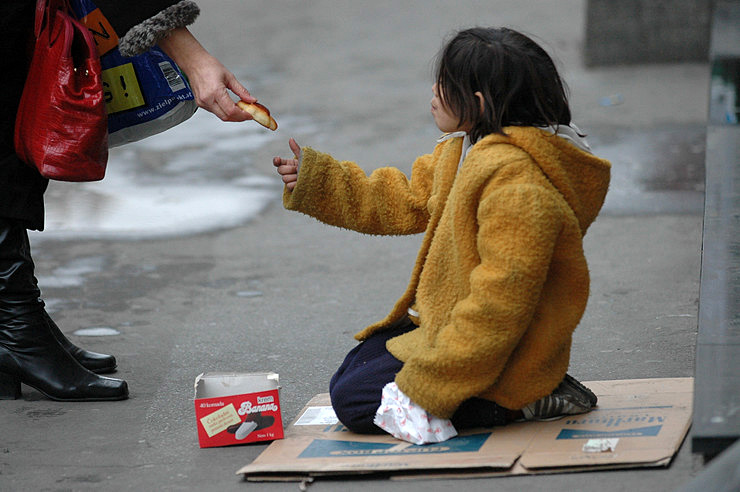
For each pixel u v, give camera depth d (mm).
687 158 15109
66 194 14305
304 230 12547
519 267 5547
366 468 5629
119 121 7316
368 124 18453
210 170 15672
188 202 13875
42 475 6059
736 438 4906
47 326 7484
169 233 12484
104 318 9430
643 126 17453
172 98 7352
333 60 25703
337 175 6652
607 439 5777
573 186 5953
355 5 35375
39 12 6738
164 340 8781
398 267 10930
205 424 6375
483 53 5879
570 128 6020
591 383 6859
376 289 10141
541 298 5926
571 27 29188
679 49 23844
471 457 5668
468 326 5680
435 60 6520
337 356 8234
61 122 6672
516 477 5531
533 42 6031
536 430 6039
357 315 9336
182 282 10562
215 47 28188
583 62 24016
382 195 6762
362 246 11820
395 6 34594
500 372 5859
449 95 6016
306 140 17328
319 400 7055
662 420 6043
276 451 6070
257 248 11820
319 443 6176
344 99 20922
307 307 9617
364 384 6160
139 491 5773
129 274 10875
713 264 7500
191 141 17688
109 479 5965
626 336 8344
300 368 7969
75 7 7062
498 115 5875
